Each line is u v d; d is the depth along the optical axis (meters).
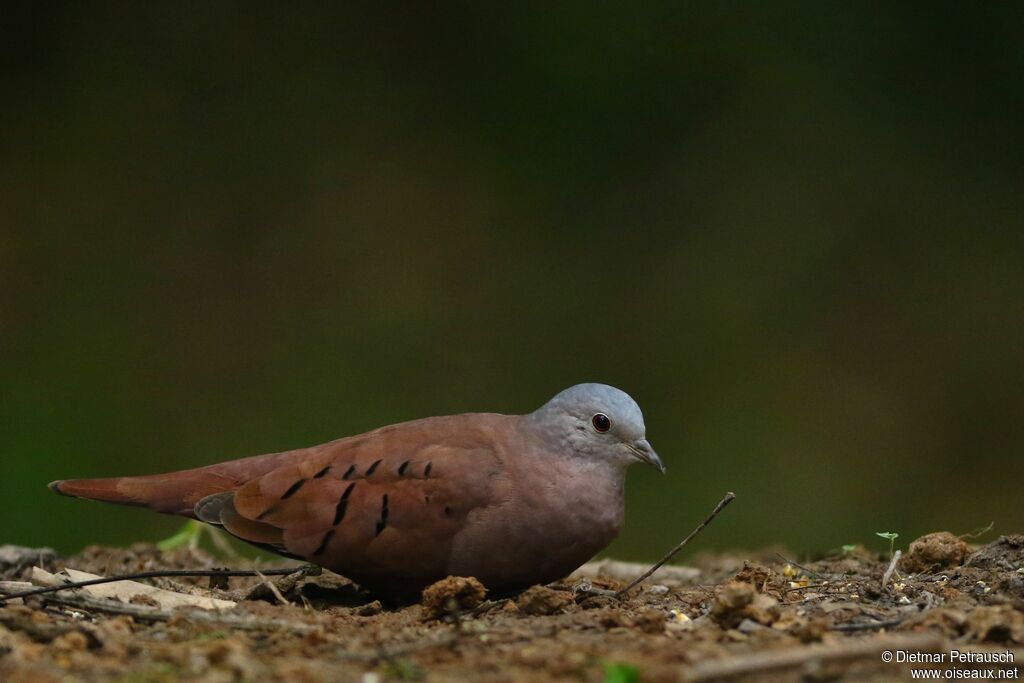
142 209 18.55
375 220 18.77
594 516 7.67
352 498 7.41
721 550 15.62
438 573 7.55
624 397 7.83
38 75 18.88
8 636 6.10
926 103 18.44
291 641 6.17
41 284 17.98
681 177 18.58
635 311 18.12
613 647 5.99
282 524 7.44
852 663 5.74
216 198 18.72
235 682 5.45
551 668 5.60
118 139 18.78
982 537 16.05
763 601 6.56
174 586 8.13
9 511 15.68
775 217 18.17
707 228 18.30
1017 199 18.11
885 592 7.55
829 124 18.41
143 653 5.92
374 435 7.75
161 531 15.02
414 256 18.62
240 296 18.33
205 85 19.12
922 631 6.33
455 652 5.98
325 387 17.67
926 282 17.88
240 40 19.33
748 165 18.47
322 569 8.44
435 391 17.86
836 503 16.53
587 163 18.88
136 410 17.27
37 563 9.05
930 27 18.48
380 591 7.71
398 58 19.42
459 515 7.46
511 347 18.12
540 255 18.61
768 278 17.91
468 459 7.54
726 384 17.42
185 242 18.48
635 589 8.12
